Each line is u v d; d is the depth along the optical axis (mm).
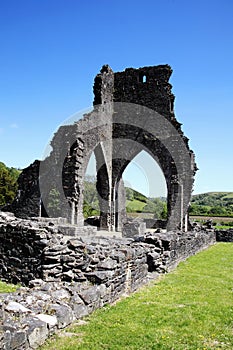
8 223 9766
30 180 21438
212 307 7918
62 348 5078
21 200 21547
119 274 8352
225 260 16375
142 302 8102
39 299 5957
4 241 9766
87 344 5305
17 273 9297
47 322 5281
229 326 6688
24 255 9141
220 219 50844
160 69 25922
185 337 6000
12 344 4477
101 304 7227
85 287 7113
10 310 5219
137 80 26406
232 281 11141
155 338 5828
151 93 25984
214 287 10078
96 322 6246
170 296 8820
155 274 11422
